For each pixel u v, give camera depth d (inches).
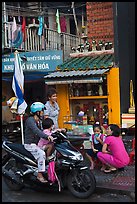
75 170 227.1
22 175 236.7
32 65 400.2
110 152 275.1
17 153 240.7
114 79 354.6
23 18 463.5
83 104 379.6
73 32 569.0
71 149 228.8
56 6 518.9
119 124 351.9
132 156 302.7
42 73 406.6
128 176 269.0
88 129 313.9
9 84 486.9
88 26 414.9
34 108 242.5
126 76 372.2
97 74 336.2
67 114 377.7
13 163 250.5
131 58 380.2
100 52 401.7
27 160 235.9
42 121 243.9
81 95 375.2
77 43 502.0
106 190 236.7
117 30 358.9
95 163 295.6
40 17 448.5
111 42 399.9
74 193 227.9
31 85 489.7
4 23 422.6
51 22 530.9
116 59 358.9
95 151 288.0
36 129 230.5
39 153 229.5
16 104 301.1
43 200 224.1
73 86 376.8
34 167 234.4
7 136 459.5
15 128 472.7
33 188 244.8
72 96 378.0
